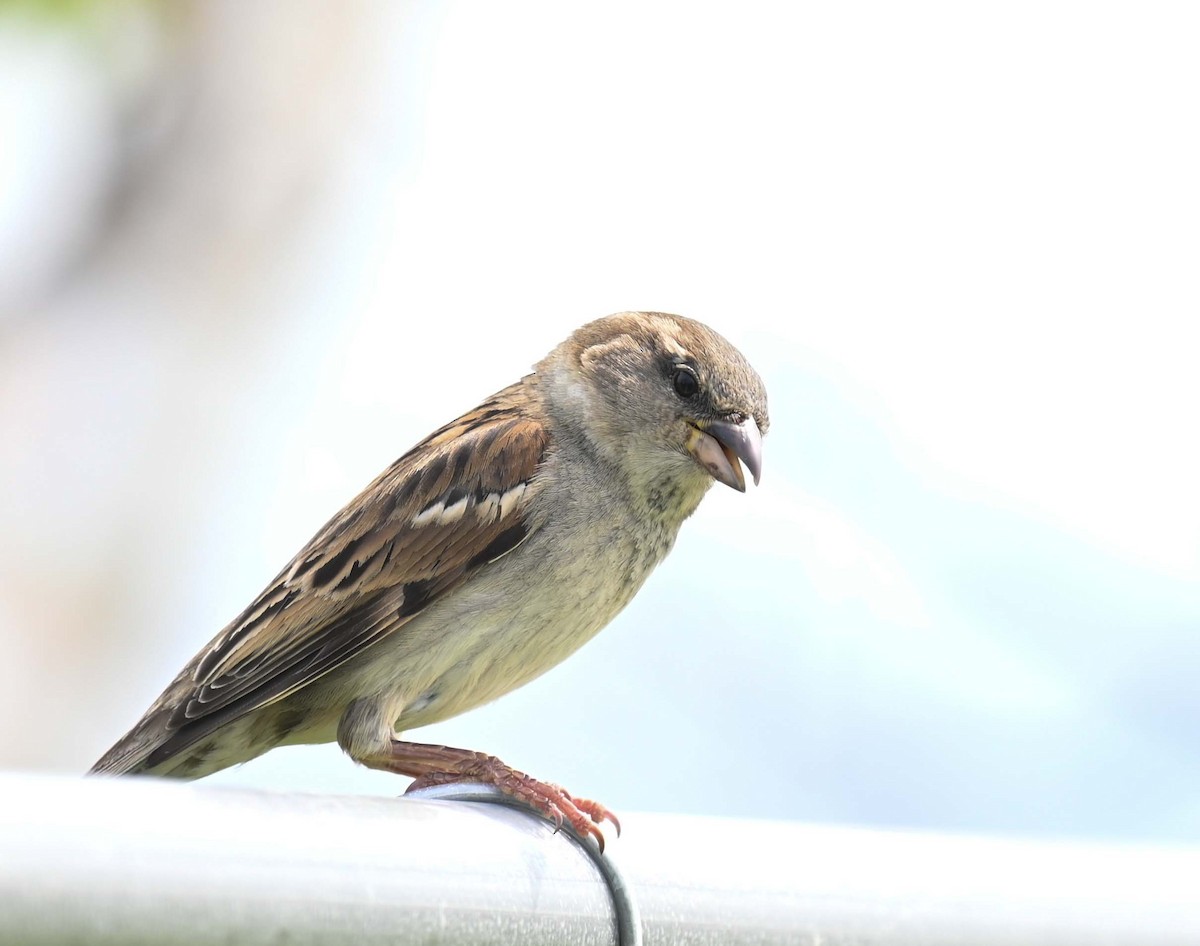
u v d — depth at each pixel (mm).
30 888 3822
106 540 15695
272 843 4465
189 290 16453
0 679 14930
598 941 5473
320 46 16766
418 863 4949
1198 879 6062
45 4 14773
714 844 5730
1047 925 5863
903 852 5852
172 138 16297
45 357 15828
